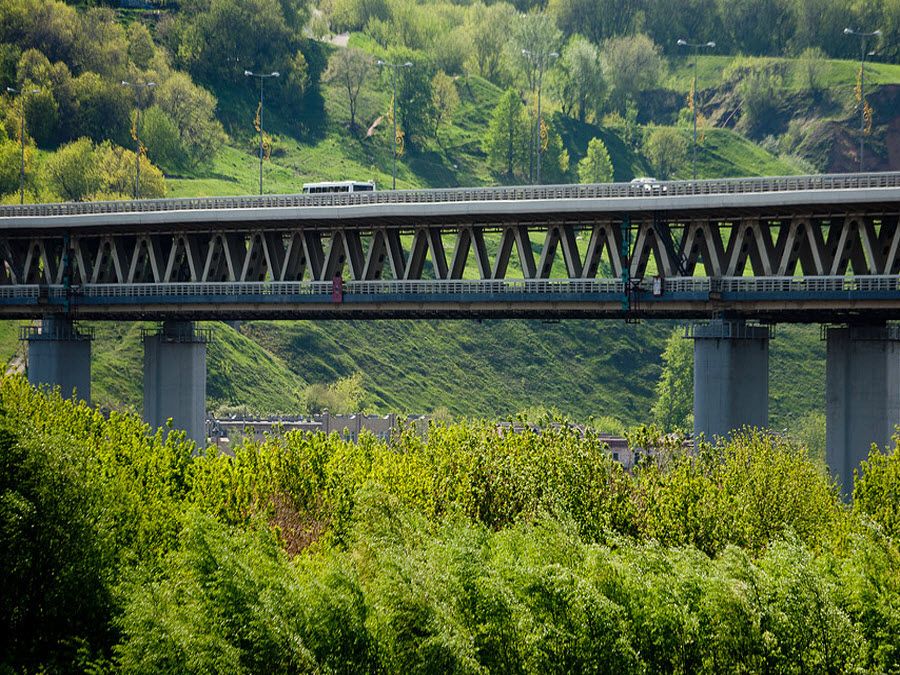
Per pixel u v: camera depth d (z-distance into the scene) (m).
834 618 152.88
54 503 156.12
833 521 190.00
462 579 151.88
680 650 149.62
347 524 177.88
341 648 143.50
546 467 183.00
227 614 142.12
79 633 154.88
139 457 199.88
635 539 173.12
